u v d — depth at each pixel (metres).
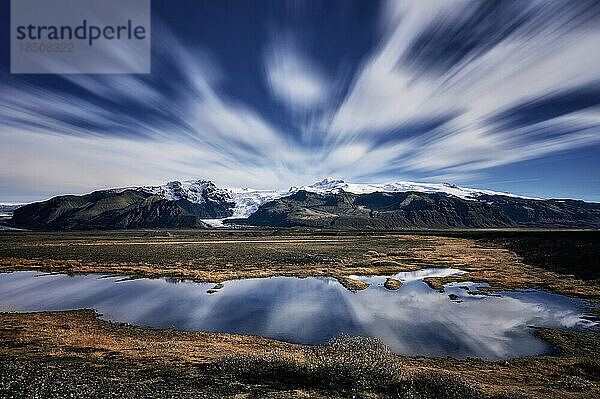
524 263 78.44
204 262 78.50
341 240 172.25
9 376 13.91
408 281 57.19
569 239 91.94
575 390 16.59
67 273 63.31
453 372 20.25
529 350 26.00
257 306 39.88
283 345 26.12
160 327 31.56
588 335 29.27
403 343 27.48
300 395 13.12
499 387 16.48
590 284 51.91
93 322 32.31
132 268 68.00
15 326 28.47
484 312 37.09
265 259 85.31
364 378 14.64
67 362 17.53
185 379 15.03
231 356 17.91
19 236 199.38
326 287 51.94
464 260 84.56
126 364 17.56
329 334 29.80
